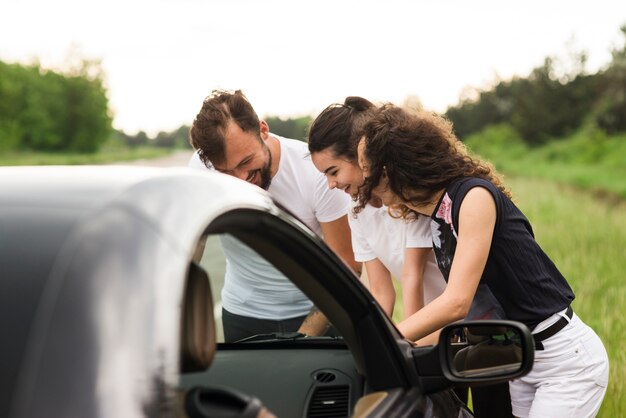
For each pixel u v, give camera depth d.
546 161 59.44
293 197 4.52
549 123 66.44
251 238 1.97
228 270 3.67
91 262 1.44
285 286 3.53
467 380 2.40
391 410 2.24
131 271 1.46
